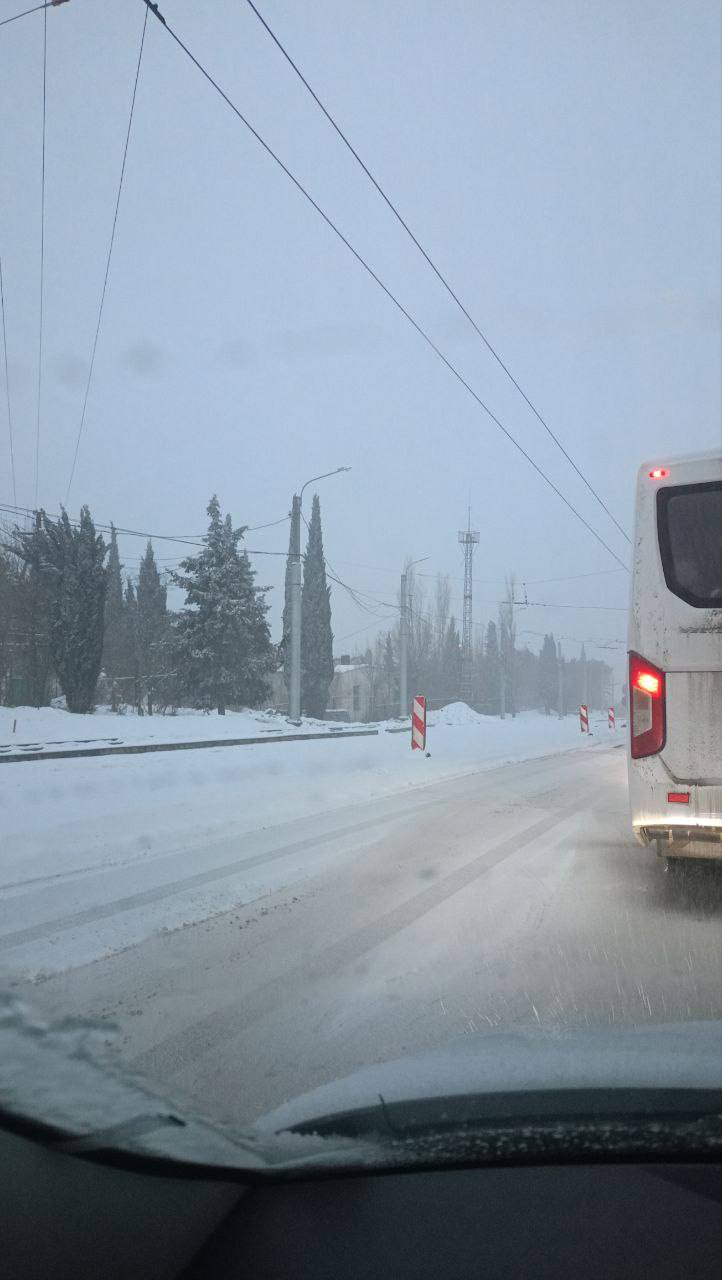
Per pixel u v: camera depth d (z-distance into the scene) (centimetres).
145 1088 272
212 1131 248
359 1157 234
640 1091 266
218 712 4225
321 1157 235
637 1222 214
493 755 2095
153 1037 395
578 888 704
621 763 1922
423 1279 197
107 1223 216
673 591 625
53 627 3262
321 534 5462
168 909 629
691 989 462
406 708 4706
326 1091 284
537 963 512
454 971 497
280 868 773
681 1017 415
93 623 3284
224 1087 337
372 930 582
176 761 1778
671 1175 234
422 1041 390
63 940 548
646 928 587
